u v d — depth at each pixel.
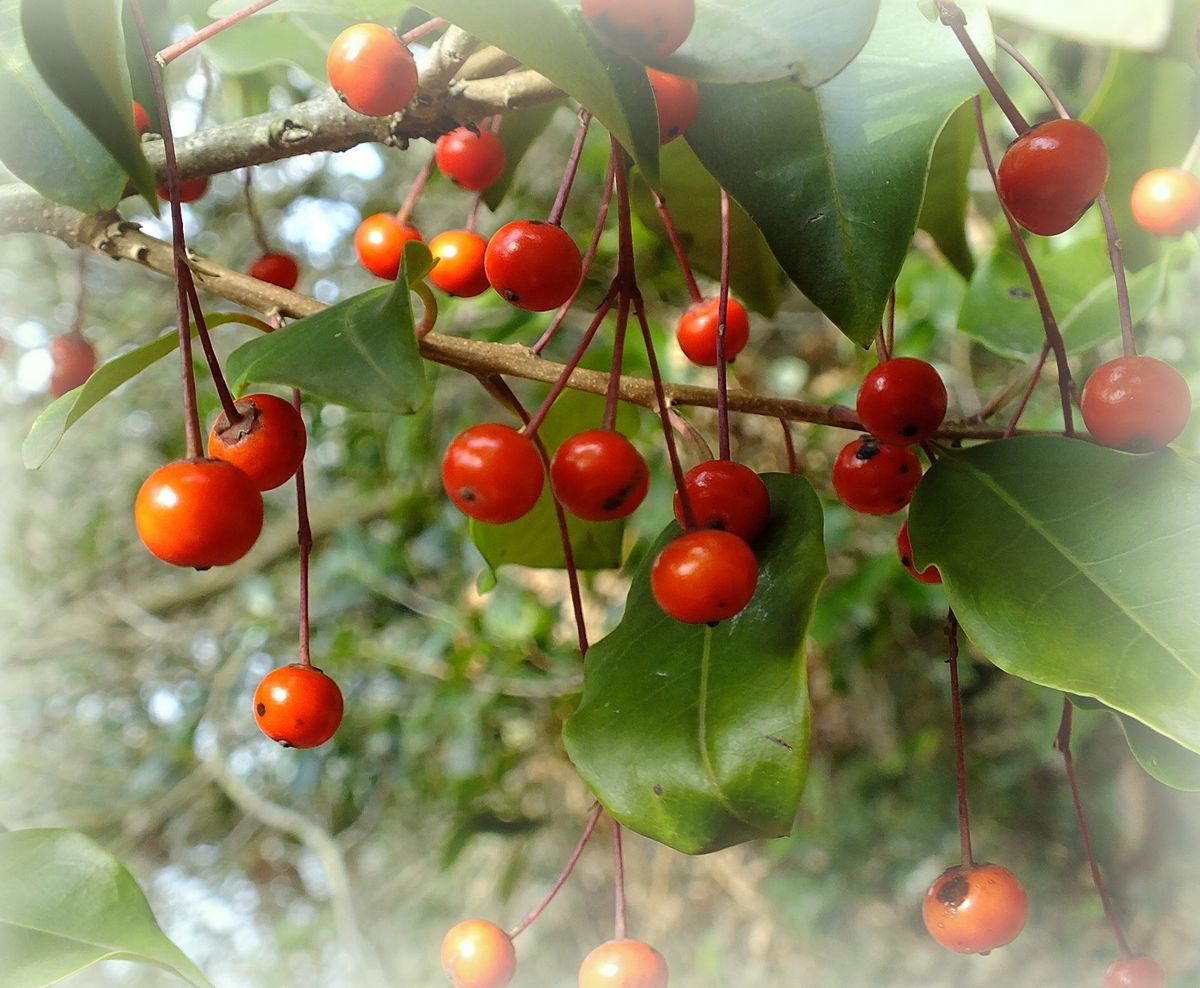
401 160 0.37
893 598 0.32
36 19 0.08
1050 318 0.10
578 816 0.39
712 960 0.39
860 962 0.39
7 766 0.45
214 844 0.44
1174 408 0.09
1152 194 0.12
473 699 0.34
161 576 0.47
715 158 0.10
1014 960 0.39
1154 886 0.36
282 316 0.12
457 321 0.28
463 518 0.34
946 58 0.10
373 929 0.43
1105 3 0.07
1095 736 0.35
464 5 0.08
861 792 0.39
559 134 0.34
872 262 0.10
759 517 0.10
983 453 0.10
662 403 0.10
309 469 0.42
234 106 0.20
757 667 0.10
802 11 0.08
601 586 0.35
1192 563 0.09
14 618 0.44
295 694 0.11
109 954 0.10
